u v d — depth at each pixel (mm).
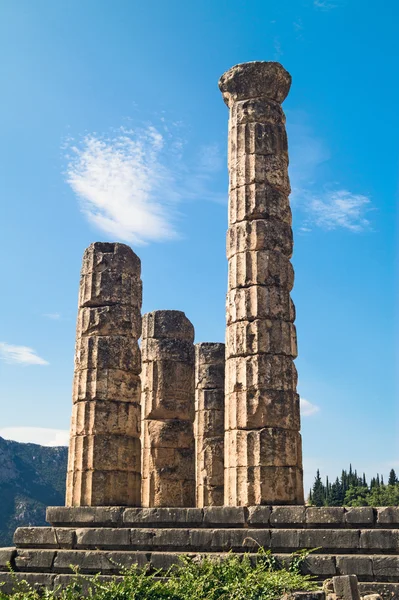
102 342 21625
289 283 19281
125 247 22875
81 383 21469
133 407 21719
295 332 19078
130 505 20797
